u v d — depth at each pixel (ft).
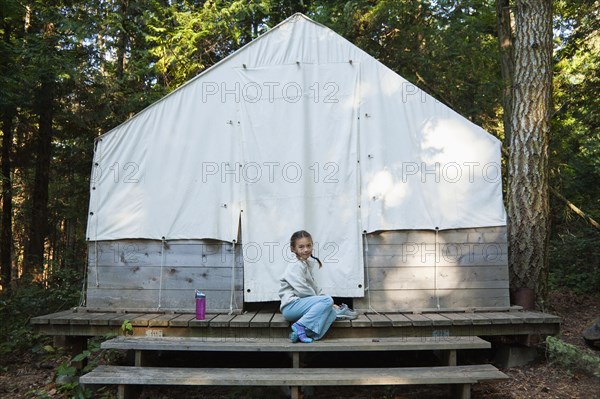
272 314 16.05
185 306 16.55
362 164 17.08
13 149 39.91
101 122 34.71
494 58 34.58
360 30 33.73
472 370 13.26
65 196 42.09
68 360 17.42
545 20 19.53
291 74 17.31
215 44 36.94
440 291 16.74
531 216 18.95
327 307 14.29
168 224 16.83
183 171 17.01
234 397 14.20
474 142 17.21
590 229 31.22
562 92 33.96
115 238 16.80
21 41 32.24
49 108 34.01
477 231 16.96
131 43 38.17
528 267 18.76
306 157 17.02
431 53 33.14
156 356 16.75
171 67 35.65
